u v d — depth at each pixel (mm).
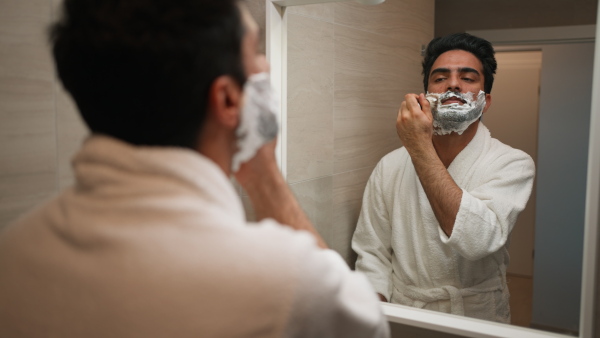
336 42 937
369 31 915
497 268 848
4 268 380
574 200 778
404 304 931
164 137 378
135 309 332
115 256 343
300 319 343
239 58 391
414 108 898
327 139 972
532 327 804
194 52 355
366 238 982
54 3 885
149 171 359
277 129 456
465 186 891
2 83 822
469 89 874
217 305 332
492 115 867
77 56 368
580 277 767
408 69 915
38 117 879
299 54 938
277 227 385
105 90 367
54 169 915
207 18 360
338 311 374
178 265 337
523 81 827
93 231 353
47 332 350
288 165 960
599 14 705
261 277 339
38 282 363
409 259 939
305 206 979
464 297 878
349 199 984
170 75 354
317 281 356
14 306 364
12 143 846
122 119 374
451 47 876
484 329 808
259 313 334
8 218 853
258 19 907
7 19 821
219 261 339
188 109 371
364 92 947
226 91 388
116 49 351
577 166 776
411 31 904
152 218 349
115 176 362
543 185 807
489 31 849
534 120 824
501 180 851
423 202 927
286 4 907
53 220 383
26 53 853
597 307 730
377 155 970
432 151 897
